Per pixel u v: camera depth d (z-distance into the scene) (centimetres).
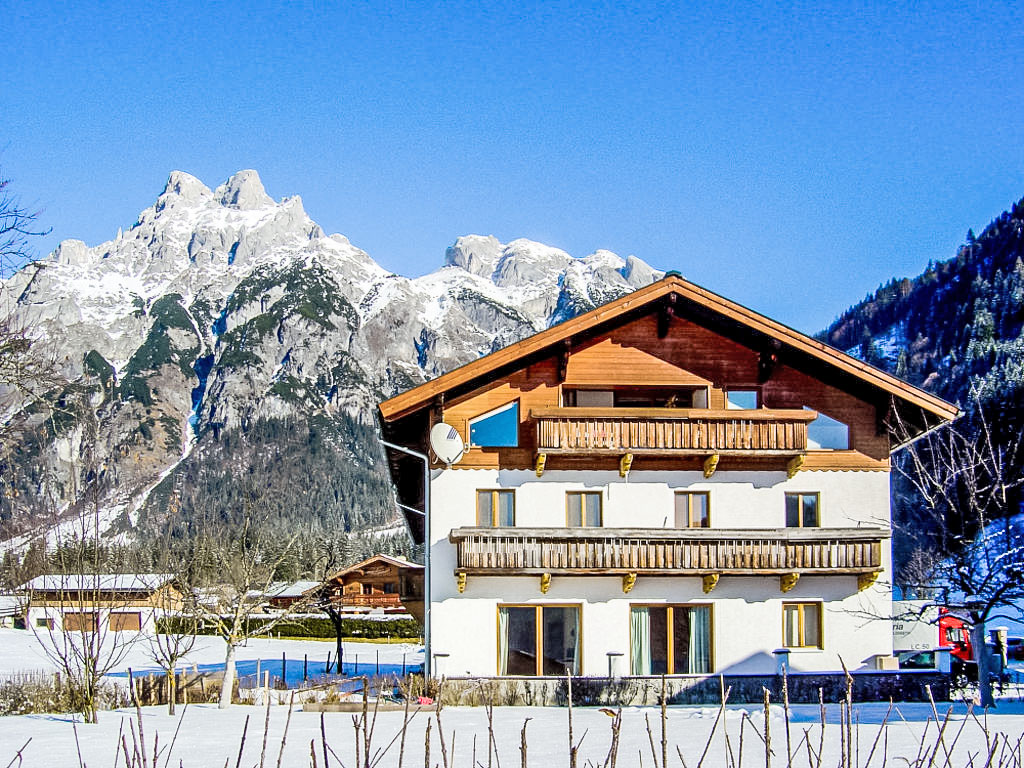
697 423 3161
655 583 3184
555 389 3238
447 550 3159
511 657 3131
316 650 6594
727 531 3127
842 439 3300
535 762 1773
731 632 3181
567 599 3156
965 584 2712
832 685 3086
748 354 3297
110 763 1811
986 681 2670
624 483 3228
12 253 2033
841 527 3212
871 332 19588
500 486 3189
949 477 2919
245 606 3416
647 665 3153
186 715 2702
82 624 2598
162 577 3631
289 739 2173
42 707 2925
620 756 1822
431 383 3117
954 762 1593
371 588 8144
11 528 2714
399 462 3694
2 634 7038
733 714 2602
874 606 3212
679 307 3288
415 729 2339
